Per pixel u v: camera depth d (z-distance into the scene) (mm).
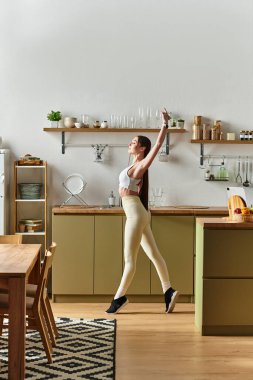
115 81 7117
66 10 7086
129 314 6020
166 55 7133
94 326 5469
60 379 4027
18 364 3732
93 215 6555
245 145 7191
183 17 7129
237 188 5754
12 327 3727
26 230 6875
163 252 6570
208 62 7156
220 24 7145
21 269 3824
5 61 7070
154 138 7164
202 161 7164
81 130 6938
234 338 5129
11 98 7090
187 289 6594
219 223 5141
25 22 7078
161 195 7098
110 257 6562
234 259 5164
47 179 7125
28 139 7109
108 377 4074
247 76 7180
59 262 6562
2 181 6730
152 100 7133
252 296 5184
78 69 7105
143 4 7113
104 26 7102
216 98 7172
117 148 7156
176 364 4402
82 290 6574
